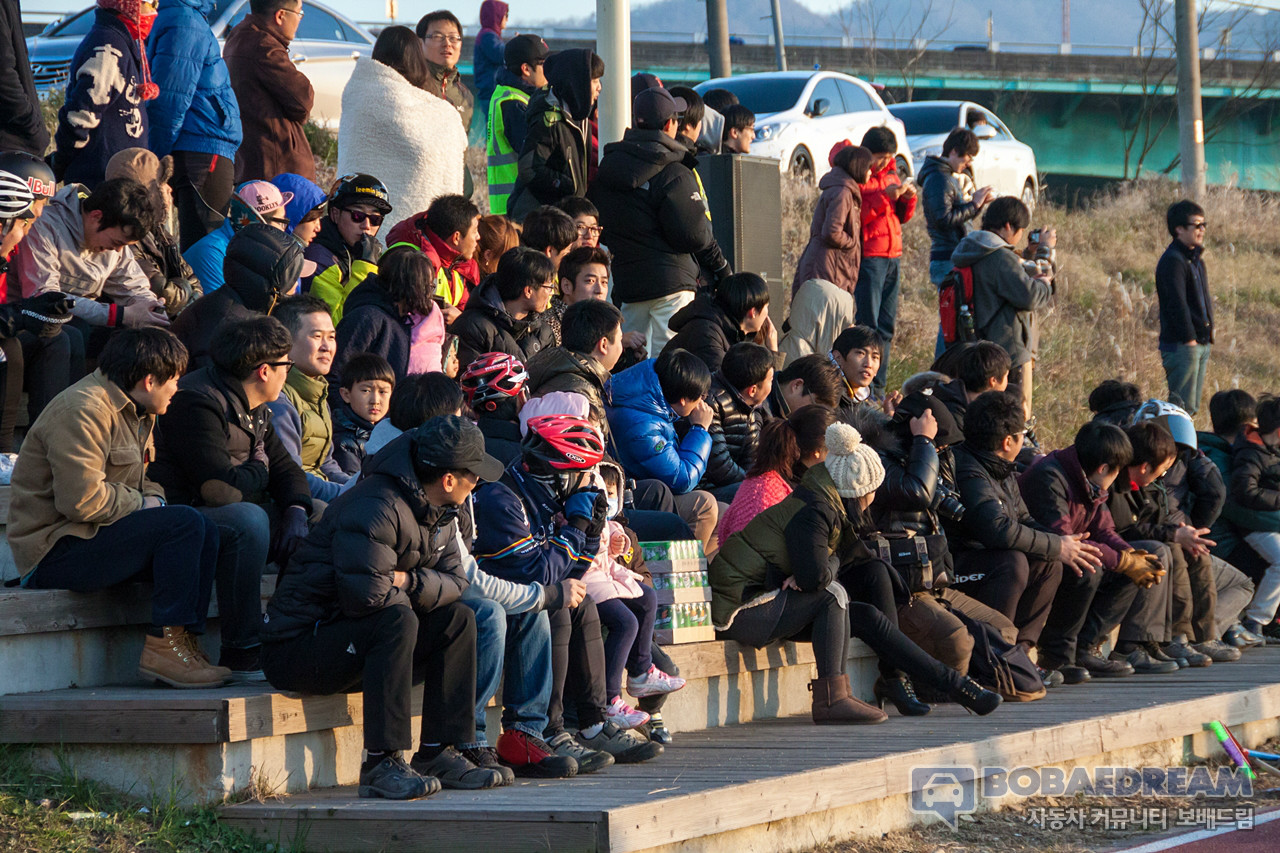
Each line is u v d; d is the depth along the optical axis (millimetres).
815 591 16609
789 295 37500
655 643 15984
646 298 21844
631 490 16391
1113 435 20375
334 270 18359
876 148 27547
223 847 11859
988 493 18969
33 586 13297
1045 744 15812
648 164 21547
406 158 20953
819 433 17500
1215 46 96438
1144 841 14352
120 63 18625
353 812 11828
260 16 21922
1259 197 62000
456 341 17203
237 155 21797
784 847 13016
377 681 12336
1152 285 49000
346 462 16047
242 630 13539
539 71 23844
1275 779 17266
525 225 18938
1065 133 103438
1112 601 20547
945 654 17734
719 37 69688
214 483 13672
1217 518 23844
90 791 12367
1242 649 23359
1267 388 45906
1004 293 25328
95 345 16500
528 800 12039
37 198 15047
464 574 13125
